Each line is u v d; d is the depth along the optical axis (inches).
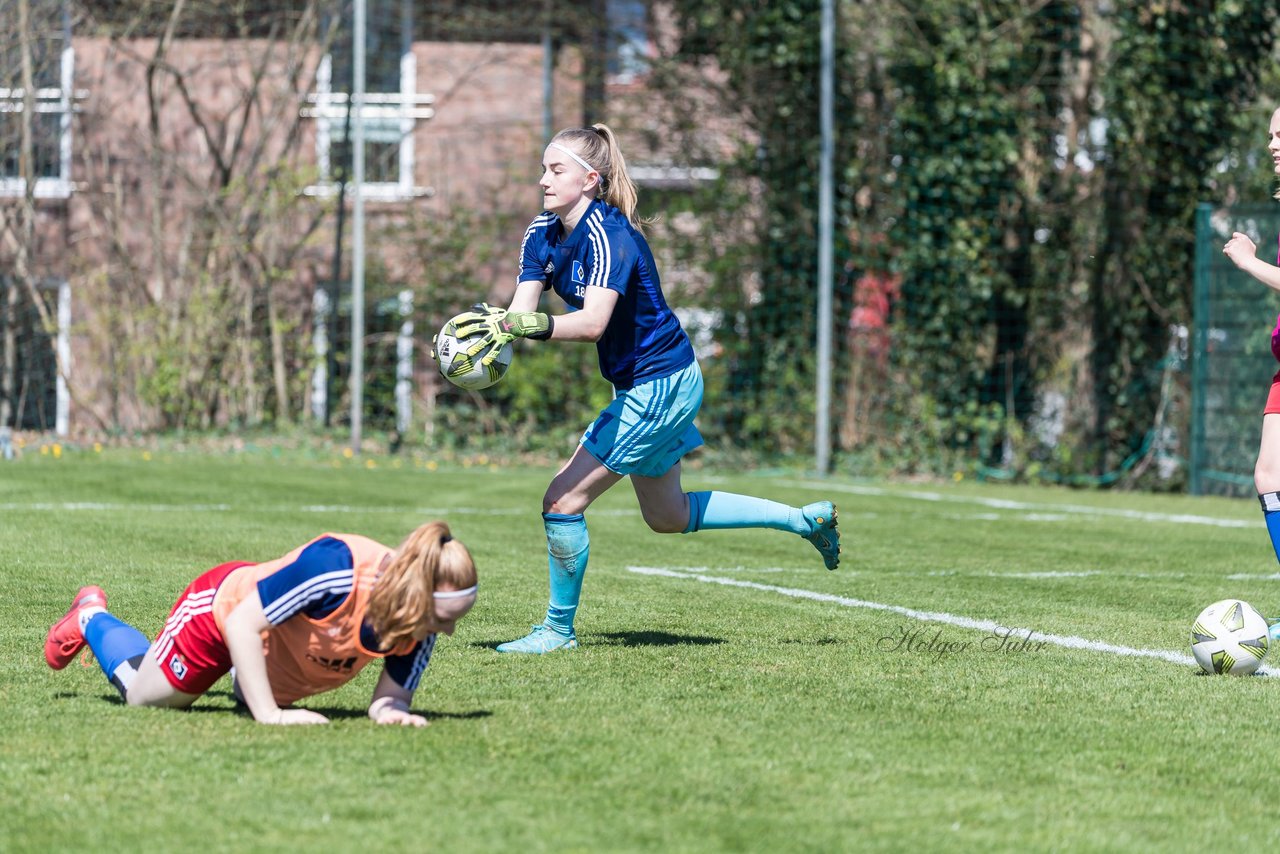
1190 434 1451.8
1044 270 1587.1
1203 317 1430.9
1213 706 425.4
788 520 520.4
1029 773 340.2
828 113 1446.9
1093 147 1584.6
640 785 319.0
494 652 491.5
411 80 1685.5
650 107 1627.7
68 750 337.7
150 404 1590.8
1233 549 901.2
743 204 1596.9
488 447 1587.1
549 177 484.4
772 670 464.4
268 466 1386.6
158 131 1604.3
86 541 778.2
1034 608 631.2
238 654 356.2
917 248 1572.3
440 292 1646.2
